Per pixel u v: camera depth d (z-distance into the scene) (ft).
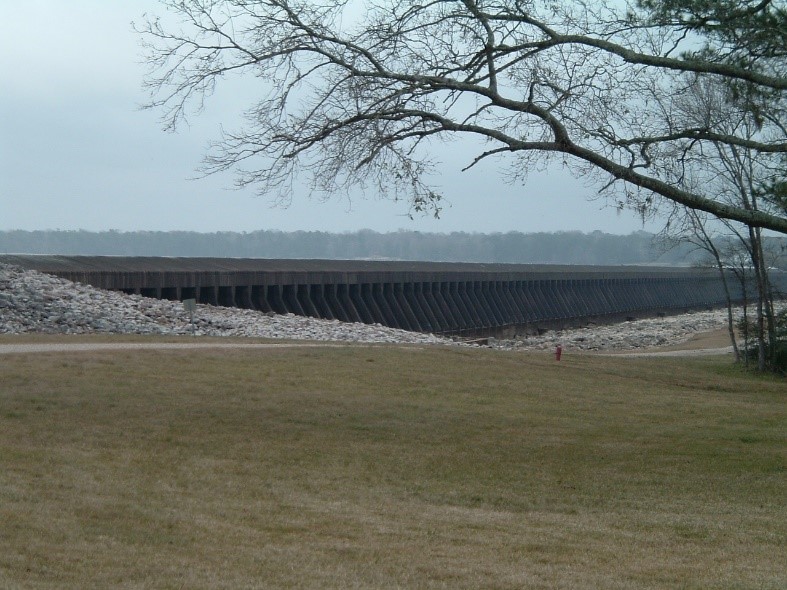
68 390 64.34
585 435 62.23
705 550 35.22
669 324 298.56
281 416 61.77
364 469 49.14
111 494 38.42
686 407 80.38
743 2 51.26
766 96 53.21
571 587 28.25
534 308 334.85
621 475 50.55
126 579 26.43
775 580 30.53
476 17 49.06
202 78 49.88
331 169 50.14
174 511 36.29
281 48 49.11
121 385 68.28
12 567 26.73
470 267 321.11
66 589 24.91
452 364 98.48
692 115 70.95
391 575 28.78
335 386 77.25
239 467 47.42
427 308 264.31
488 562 31.22
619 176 48.06
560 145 48.32
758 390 106.83
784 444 60.85
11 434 50.34
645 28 51.21
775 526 40.16
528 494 45.39
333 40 49.37
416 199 51.08
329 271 221.66
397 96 48.60
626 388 93.50
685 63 48.96
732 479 50.19
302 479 45.75
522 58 49.49
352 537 34.17
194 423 57.47
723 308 451.53
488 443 57.88
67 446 48.55
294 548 31.83
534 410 72.59
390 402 70.85
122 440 51.42
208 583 26.53
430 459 52.54
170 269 190.80
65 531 31.58
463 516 39.50
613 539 36.40
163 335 112.06
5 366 72.64
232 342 105.91
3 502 34.88
